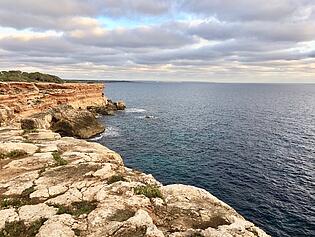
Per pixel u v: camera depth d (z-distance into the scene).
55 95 88.94
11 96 68.75
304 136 75.62
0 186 13.55
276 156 55.97
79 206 11.68
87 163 16.38
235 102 187.12
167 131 80.06
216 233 9.86
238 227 10.72
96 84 117.81
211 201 13.12
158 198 12.57
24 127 53.00
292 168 48.78
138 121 96.12
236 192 38.84
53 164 16.61
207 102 184.75
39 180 14.09
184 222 10.98
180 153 57.59
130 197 12.27
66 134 68.06
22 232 9.80
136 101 181.75
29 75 150.50
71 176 14.59
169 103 171.88
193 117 109.81
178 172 46.62
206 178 43.97
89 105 108.56
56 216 10.49
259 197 37.31
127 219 10.52
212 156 55.59
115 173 15.52
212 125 91.62
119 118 101.25
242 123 96.50
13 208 11.30
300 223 31.31
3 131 26.42
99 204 11.69
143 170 47.47
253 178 43.97
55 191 12.90
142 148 61.38
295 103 184.25
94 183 13.88
